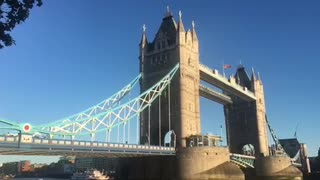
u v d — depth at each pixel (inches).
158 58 4220.0
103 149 2719.0
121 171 4005.9
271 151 5767.7
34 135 2320.4
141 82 4269.2
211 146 3469.5
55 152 2420.0
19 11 472.1
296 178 4832.7
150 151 3171.8
